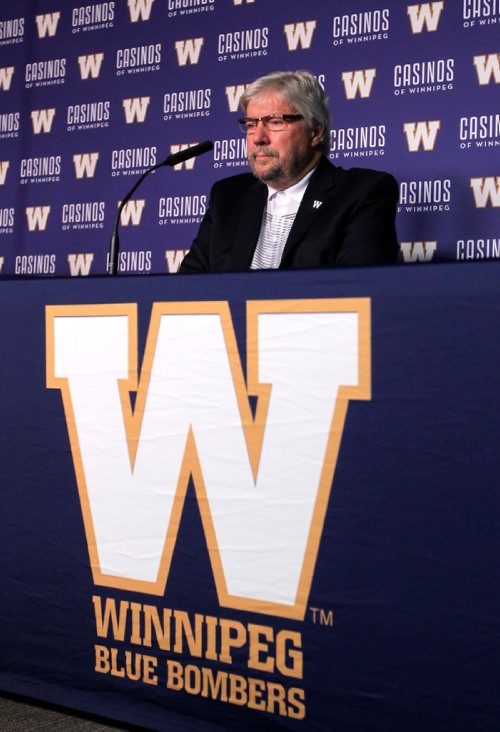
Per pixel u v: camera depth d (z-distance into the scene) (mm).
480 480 1438
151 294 1776
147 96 4668
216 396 1700
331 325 1575
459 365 1459
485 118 3754
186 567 1741
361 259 3004
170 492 1758
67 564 1899
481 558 1437
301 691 1613
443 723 1471
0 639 2000
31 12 5059
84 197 4891
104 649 1852
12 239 5129
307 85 3293
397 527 1515
